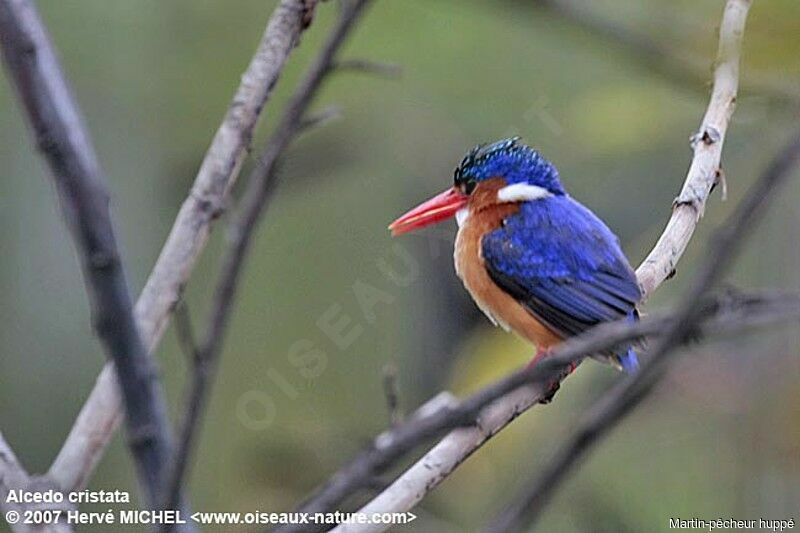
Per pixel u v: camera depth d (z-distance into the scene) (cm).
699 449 1165
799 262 1061
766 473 1100
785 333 1095
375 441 383
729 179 1130
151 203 1225
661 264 716
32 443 1179
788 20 967
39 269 1195
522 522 327
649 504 1159
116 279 364
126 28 1222
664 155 1373
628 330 337
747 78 997
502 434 1181
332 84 1247
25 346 1188
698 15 1149
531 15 1197
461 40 1250
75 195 361
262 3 1251
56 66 379
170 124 1244
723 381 1112
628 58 1187
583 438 325
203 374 344
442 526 1155
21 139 1188
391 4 1219
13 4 365
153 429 367
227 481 1146
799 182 1056
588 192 1362
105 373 512
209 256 1179
